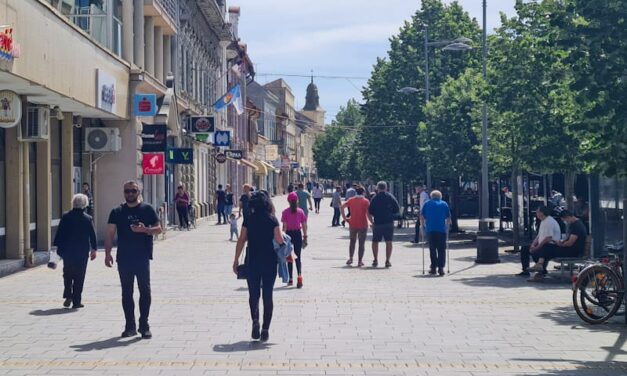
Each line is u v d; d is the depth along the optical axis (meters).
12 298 14.66
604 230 17.73
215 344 10.37
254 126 87.94
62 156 23.75
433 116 33.22
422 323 12.02
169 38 38.78
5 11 15.00
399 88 45.06
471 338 10.84
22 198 19.78
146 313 10.82
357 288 16.31
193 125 42.44
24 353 9.77
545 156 20.02
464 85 32.91
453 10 45.03
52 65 18.31
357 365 9.15
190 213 40.69
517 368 9.06
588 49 9.71
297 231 16.50
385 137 45.44
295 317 12.55
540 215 17.27
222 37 56.72
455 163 32.19
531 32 20.98
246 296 14.98
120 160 28.22
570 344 10.48
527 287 16.39
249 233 10.67
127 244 10.82
